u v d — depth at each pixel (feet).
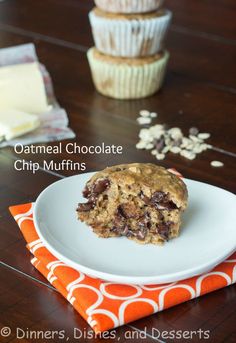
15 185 1.89
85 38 2.88
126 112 2.31
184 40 2.88
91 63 2.40
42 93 2.29
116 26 2.27
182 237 1.58
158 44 2.37
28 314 1.47
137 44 2.31
